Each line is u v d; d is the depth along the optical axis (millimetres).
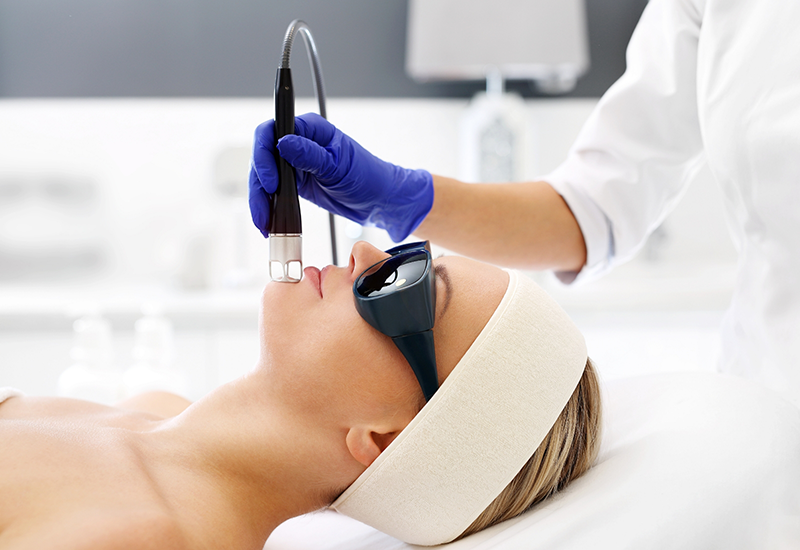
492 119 2650
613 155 1271
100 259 2844
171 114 2816
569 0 2576
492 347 895
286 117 925
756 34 1059
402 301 870
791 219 1019
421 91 2922
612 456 1003
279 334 956
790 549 859
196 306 2203
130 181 2828
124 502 822
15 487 815
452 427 880
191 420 988
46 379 2199
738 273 1158
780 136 1006
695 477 881
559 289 2402
